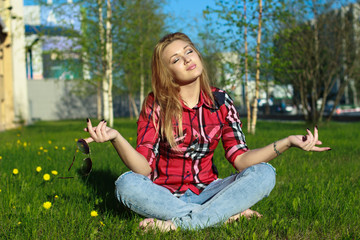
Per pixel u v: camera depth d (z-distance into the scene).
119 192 2.12
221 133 2.41
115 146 2.05
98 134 1.91
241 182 2.12
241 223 2.28
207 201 2.19
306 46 14.08
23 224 2.33
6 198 2.90
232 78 9.86
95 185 3.46
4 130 14.04
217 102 2.40
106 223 2.32
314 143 2.03
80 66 18.22
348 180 3.69
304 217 2.49
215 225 2.16
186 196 2.33
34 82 31.91
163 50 2.29
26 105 16.66
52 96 32.16
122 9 14.66
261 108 32.75
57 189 3.26
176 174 2.33
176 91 2.31
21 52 16.11
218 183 2.32
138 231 2.14
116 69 18.33
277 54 11.09
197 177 2.35
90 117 1.95
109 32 14.62
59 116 32.28
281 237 2.18
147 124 2.33
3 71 15.49
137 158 2.11
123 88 26.34
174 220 2.12
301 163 4.64
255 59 10.60
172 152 2.31
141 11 15.80
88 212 2.55
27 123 16.62
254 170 2.14
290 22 11.20
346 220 2.40
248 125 10.88
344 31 14.61
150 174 2.40
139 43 16.03
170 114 2.26
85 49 15.30
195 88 2.34
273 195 3.04
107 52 15.14
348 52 15.04
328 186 3.28
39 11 15.29
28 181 3.58
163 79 2.30
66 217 2.46
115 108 34.94
